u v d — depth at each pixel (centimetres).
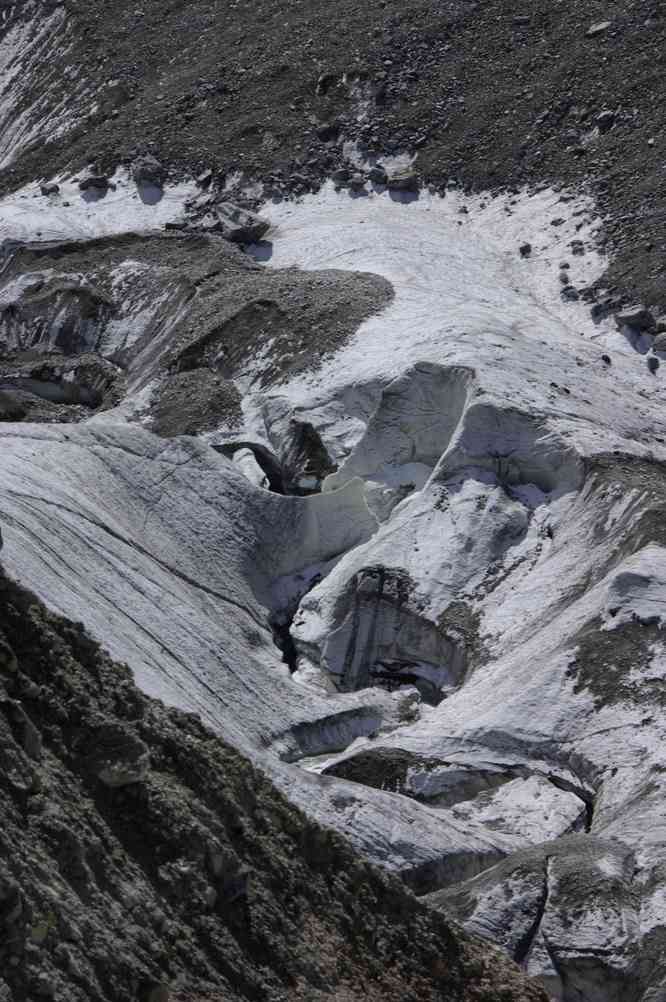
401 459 7744
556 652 6109
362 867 2802
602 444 7344
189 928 2483
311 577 7319
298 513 7369
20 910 2191
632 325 9256
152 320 9744
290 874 2700
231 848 2631
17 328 10125
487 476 7294
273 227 10775
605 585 6341
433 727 5972
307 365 8631
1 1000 2106
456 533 7056
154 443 7350
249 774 2830
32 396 9425
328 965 2609
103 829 2505
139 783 2578
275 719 6147
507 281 9881
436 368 7806
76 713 2622
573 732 5747
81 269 10375
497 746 5756
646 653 5953
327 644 6838
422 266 9838
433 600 6812
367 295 9175
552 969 4153
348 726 6244
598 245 10125
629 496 6856
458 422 7662
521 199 10762
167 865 2527
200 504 7225
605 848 4584
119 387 9325
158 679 5850
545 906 4312
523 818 5400
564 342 8850
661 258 9788
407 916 2788
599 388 8225
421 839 4862
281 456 8156
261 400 8519
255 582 7169
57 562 6162
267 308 9175
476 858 4891
